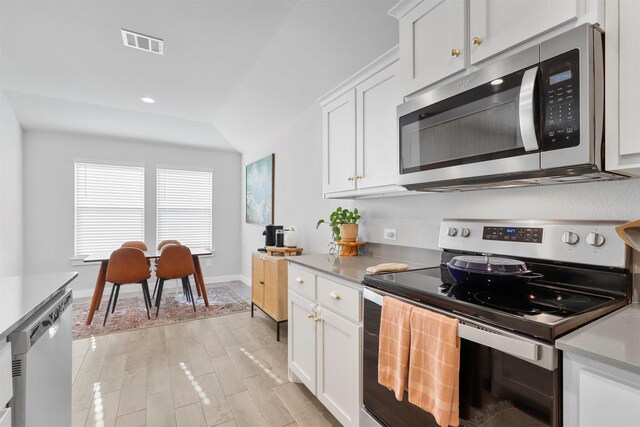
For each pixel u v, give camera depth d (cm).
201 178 537
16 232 376
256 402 192
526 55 101
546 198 133
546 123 96
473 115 118
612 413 65
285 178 379
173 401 193
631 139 85
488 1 115
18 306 108
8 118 344
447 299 104
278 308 288
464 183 132
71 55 265
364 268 175
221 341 285
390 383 118
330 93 218
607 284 108
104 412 182
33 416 101
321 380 175
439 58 133
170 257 365
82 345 276
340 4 193
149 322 335
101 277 342
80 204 451
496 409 88
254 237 489
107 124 425
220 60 278
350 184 202
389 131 172
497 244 138
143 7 207
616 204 114
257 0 203
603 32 89
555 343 74
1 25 223
